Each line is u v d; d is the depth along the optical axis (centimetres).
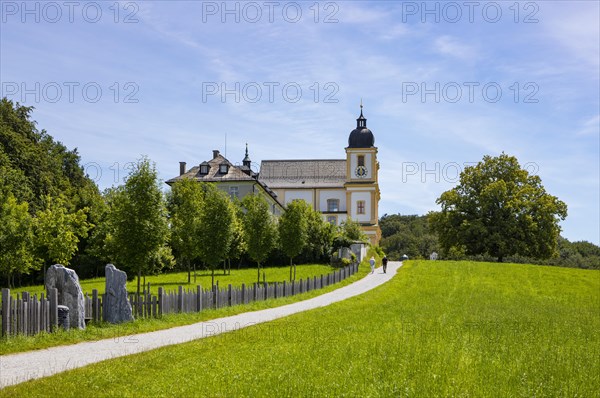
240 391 1107
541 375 1359
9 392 1104
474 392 1172
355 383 1202
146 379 1212
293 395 1090
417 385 1202
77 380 1198
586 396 1188
